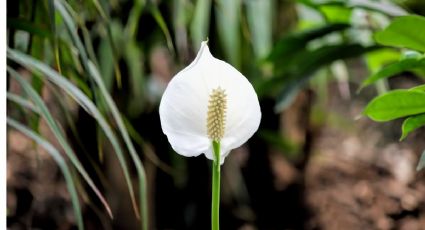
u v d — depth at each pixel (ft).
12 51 3.94
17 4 4.36
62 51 4.43
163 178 9.17
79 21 4.26
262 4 6.58
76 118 7.06
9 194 8.85
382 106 3.82
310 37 5.46
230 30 6.30
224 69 3.14
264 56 6.51
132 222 7.86
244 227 9.60
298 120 9.88
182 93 3.11
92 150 7.25
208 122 3.09
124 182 7.74
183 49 7.36
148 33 6.84
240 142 3.16
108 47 6.21
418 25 3.79
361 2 4.80
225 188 9.18
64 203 9.02
